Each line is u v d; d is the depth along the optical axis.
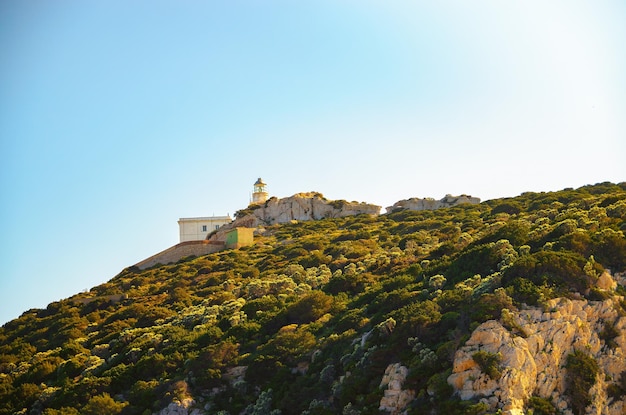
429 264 84.62
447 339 59.84
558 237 74.94
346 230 138.50
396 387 57.66
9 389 83.06
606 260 66.44
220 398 70.00
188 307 97.81
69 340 96.12
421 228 123.88
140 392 72.44
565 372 56.69
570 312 59.38
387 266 91.88
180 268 125.31
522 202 127.88
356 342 67.38
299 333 73.00
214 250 140.25
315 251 116.25
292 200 160.38
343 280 86.75
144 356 79.19
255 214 160.00
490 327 56.91
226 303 92.88
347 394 60.06
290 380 68.25
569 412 54.84
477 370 54.59
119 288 120.25
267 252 127.38
